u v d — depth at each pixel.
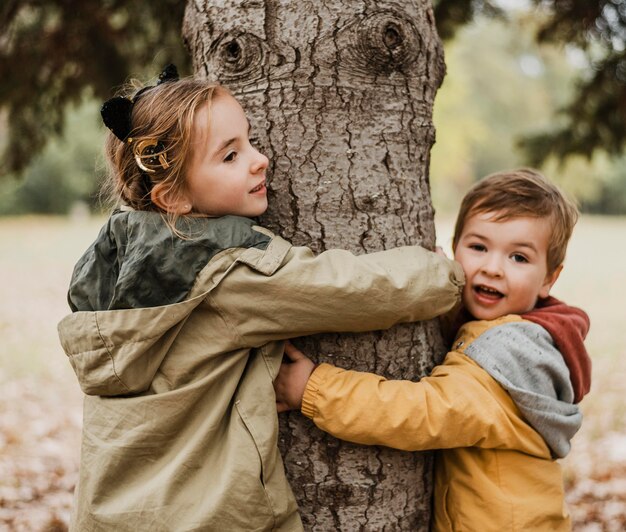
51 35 4.41
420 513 1.80
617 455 4.45
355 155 1.67
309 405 1.62
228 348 1.54
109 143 1.71
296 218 1.69
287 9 1.66
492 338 1.72
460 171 30.95
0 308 9.79
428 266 1.61
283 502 1.55
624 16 4.27
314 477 1.71
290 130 1.67
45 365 6.89
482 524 1.67
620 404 5.63
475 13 4.96
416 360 1.75
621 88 4.60
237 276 1.49
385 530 1.73
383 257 1.61
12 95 4.60
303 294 1.49
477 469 1.70
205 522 1.46
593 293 11.88
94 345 1.51
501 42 31.53
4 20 4.20
